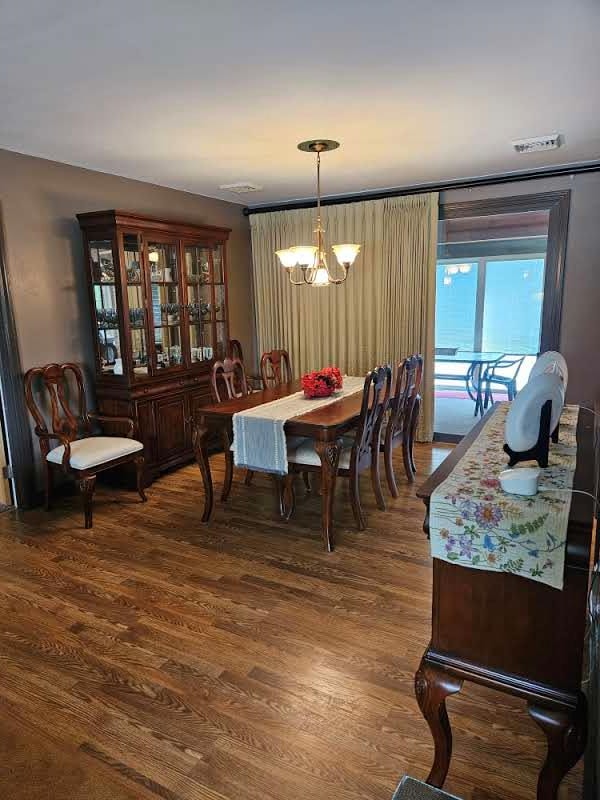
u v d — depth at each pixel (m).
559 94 2.59
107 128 3.01
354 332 5.25
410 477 4.05
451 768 1.65
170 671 2.08
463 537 1.32
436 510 1.35
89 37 1.94
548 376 1.50
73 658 2.16
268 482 4.17
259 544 3.12
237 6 1.74
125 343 3.84
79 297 3.91
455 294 5.02
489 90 2.53
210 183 4.52
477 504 1.30
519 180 4.31
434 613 1.40
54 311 3.74
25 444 3.60
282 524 3.40
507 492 1.36
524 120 2.98
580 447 1.74
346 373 5.36
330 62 2.20
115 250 3.72
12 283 3.46
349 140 3.33
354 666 2.10
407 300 4.93
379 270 5.01
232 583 2.71
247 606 2.50
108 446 3.54
